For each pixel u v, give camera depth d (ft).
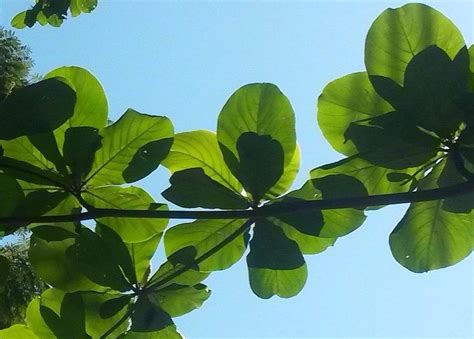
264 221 6.37
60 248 6.61
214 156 6.57
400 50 6.33
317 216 6.28
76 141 6.38
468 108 6.00
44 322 6.64
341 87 6.47
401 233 6.55
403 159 6.26
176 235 6.61
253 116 6.42
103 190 6.53
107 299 6.55
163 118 6.46
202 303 6.64
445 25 6.32
